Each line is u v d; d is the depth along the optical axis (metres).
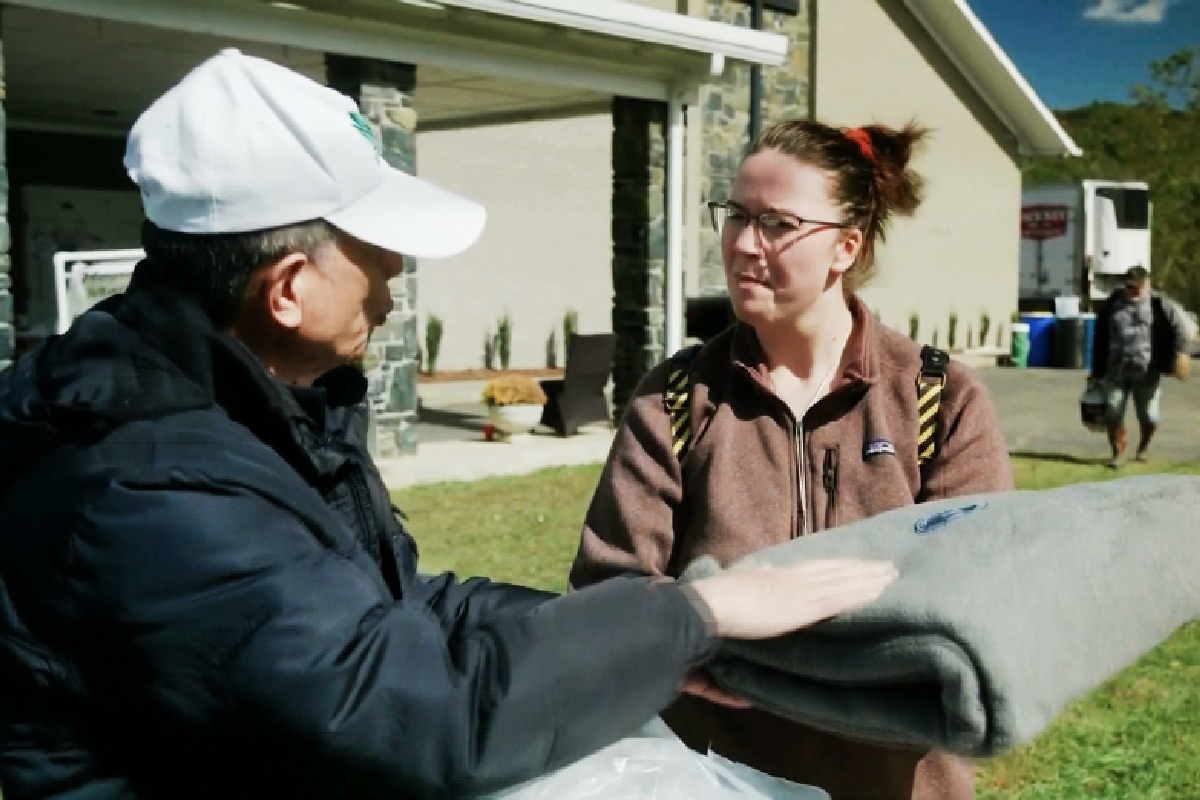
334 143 1.23
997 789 3.95
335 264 1.25
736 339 1.93
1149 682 5.05
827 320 1.88
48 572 1.08
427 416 13.10
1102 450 11.46
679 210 10.66
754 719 1.78
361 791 1.06
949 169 21.41
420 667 1.07
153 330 1.17
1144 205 24.97
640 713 1.14
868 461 1.83
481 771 1.06
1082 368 20.61
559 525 7.57
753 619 1.27
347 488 1.32
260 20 7.91
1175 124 37.53
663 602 1.20
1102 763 4.17
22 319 13.65
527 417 10.70
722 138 15.28
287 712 1.03
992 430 1.86
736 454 1.86
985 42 20.66
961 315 22.11
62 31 8.47
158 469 1.08
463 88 10.82
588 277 17.42
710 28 9.84
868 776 1.75
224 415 1.17
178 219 1.19
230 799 1.10
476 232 1.34
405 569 1.43
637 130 10.46
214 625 1.05
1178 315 10.27
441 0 8.19
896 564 1.39
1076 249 24.59
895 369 1.88
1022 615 1.30
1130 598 1.40
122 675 1.06
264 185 1.19
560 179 16.95
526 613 1.16
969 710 1.27
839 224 1.83
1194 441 12.08
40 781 1.10
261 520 1.09
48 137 15.24
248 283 1.21
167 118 1.21
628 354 10.88
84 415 1.11
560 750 1.10
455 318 16.05
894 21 19.69
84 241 15.68
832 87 18.48
